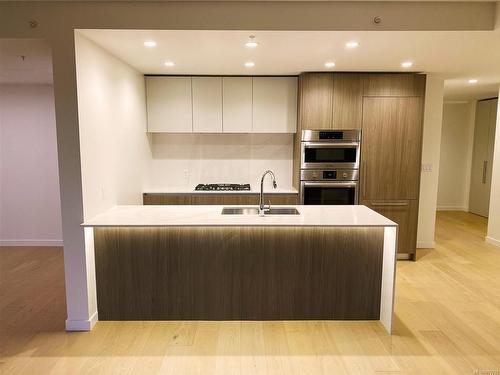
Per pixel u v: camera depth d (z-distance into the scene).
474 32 2.70
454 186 7.77
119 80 3.55
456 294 3.60
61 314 3.17
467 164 7.66
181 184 5.00
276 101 4.51
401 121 4.30
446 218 7.06
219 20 2.66
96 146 3.00
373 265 3.05
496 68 4.00
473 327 2.97
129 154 3.86
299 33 2.74
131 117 3.92
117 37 2.82
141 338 2.80
